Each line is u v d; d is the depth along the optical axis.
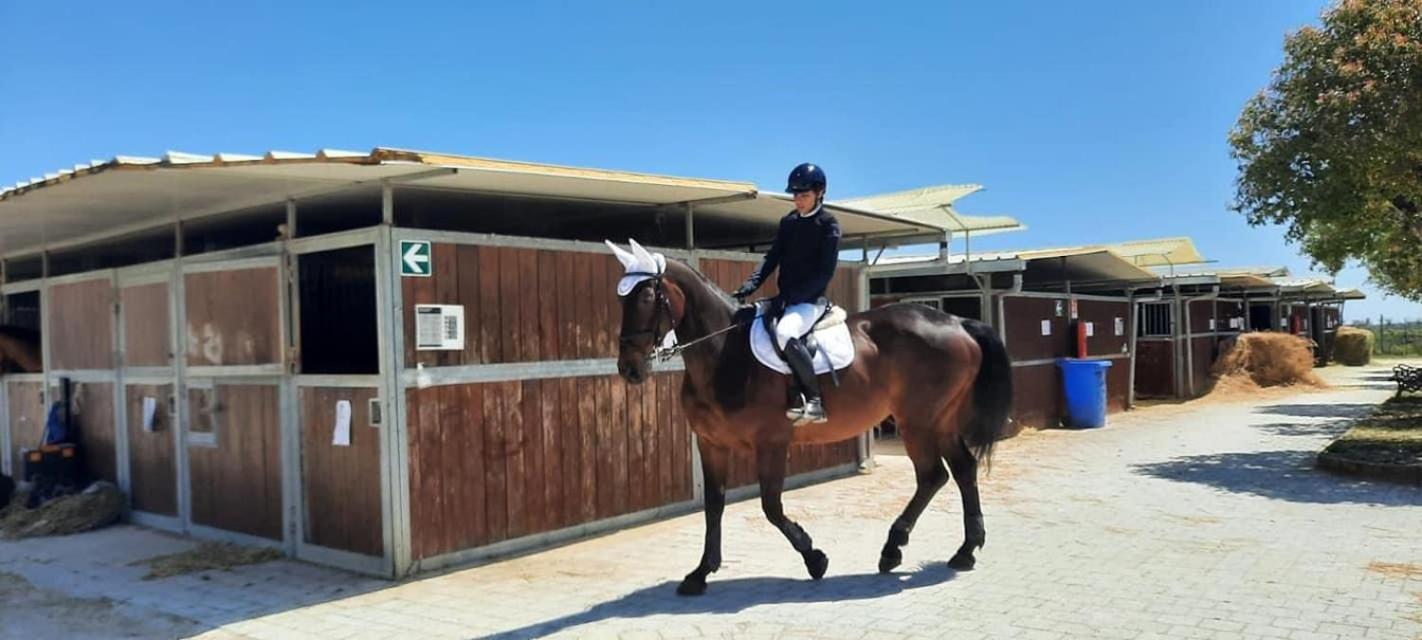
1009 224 11.98
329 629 5.16
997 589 5.51
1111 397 16.17
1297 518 7.23
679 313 5.52
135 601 5.84
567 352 7.22
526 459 6.88
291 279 6.69
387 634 5.05
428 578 6.13
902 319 6.03
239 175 5.71
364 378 6.18
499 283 6.73
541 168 5.87
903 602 5.30
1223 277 18.91
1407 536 6.54
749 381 5.47
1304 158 9.41
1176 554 6.22
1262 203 9.93
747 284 5.71
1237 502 7.93
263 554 6.82
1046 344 14.15
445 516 6.34
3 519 8.22
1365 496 8.02
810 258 5.64
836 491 9.02
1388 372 26.05
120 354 8.25
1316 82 8.86
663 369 8.07
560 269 7.20
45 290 9.24
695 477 8.31
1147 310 19.48
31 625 5.43
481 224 8.77
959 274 13.32
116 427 8.36
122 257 10.29
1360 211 9.46
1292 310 28.61
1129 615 4.94
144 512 8.09
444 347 6.28
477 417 6.55
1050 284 15.70
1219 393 19.25
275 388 6.82
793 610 5.21
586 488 7.33
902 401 5.96
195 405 7.50
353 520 6.33
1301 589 5.32
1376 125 8.36
